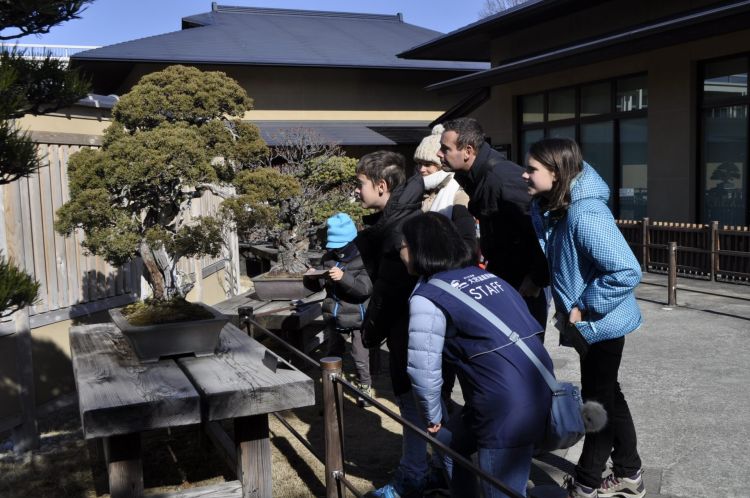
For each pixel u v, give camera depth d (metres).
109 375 3.34
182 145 3.70
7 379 4.99
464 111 16.58
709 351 5.96
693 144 11.42
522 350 2.53
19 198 5.32
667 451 3.97
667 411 4.58
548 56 11.98
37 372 5.52
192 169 3.75
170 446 4.82
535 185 3.07
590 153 13.93
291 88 19.45
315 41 21.56
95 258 6.20
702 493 3.47
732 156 10.92
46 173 5.59
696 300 8.20
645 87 12.51
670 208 11.91
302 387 3.17
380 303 3.37
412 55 18.58
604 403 3.16
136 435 3.14
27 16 3.07
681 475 3.67
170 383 3.18
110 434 2.88
